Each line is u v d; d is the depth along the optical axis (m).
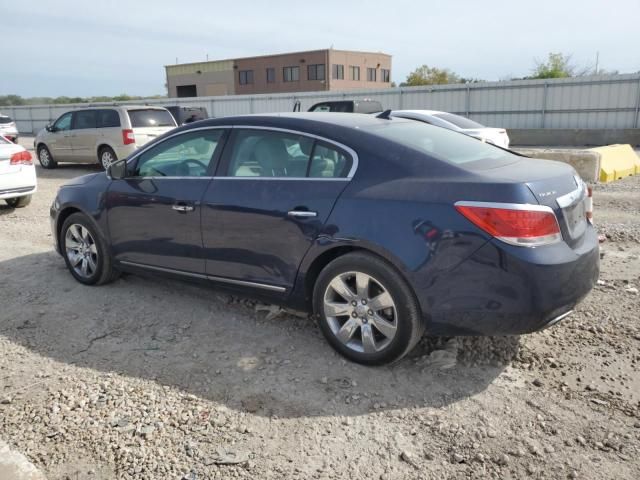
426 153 3.52
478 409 3.22
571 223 3.39
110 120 14.33
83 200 5.10
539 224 3.12
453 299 3.25
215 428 3.10
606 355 3.80
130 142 14.02
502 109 26.12
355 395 3.38
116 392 3.46
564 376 3.55
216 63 69.31
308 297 3.86
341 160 3.69
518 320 3.17
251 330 4.31
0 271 5.84
